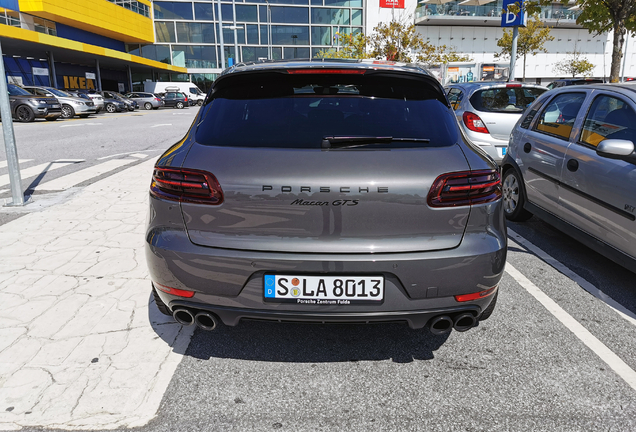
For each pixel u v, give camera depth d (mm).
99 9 37156
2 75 5172
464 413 2100
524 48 40250
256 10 44406
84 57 36500
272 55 45531
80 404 2131
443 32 48156
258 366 2447
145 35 43906
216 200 2041
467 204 2076
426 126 2260
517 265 3900
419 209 2018
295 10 44625
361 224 2002
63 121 19984
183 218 2109
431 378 2352
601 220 3465
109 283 3379
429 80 2482
